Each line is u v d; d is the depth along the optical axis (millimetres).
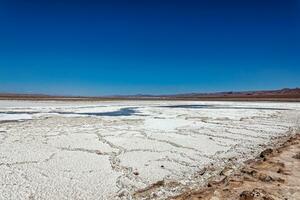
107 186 7672
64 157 10445
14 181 7887
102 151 11453
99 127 18031
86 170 8977
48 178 8180
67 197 6941
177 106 42562
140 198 6953
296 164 9562
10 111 29266
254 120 23156
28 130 16547
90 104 46625
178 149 11992
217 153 11547
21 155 10586
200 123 20703
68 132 15891
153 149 11898
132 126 18672
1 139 13617
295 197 6785
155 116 25859
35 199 6793
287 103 52531
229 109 35719
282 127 19234
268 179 7914
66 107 37281
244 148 12617
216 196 6840
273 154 10945
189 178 8438
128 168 9250
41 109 32812
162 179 8305
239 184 7629
